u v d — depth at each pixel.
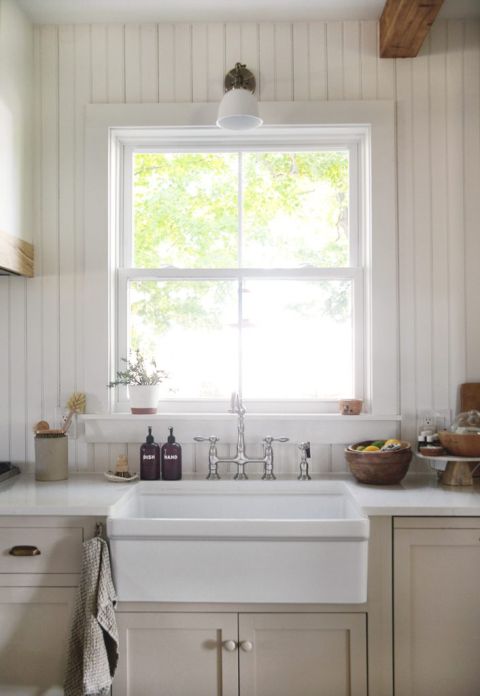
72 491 2.31
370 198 2.65
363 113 2.63
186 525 2.03
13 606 2.11
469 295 2.64
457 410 2.64
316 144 2.76
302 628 2.06
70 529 2.10
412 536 2.09
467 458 2.39
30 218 2.66
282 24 2.66
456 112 2.65
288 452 2.65
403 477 2.44
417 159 2.65
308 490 2.48
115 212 2.74
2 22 2.38
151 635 2.07
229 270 2.74
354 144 2.76
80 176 2.67
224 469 2.65
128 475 2.53
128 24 2.68
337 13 2.61
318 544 2.02
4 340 2.68
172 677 2.07
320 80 2.66
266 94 2.66
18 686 2.10
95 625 1.93
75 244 2.67
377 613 2.08
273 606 2.06
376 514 2.07
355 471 2.44
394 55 2.63
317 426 2.63
